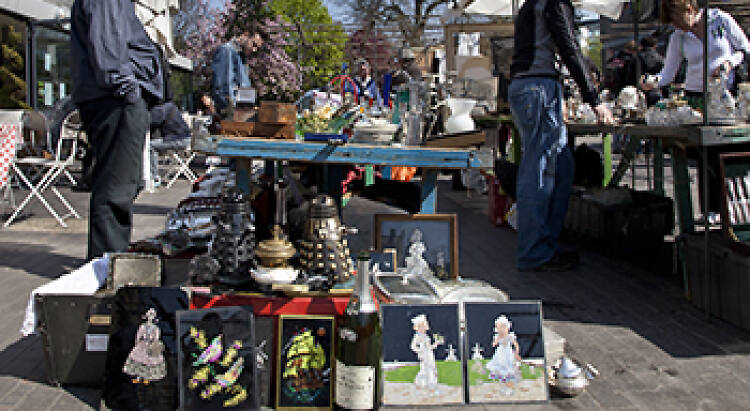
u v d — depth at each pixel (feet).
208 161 33.17
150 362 8.64
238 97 11.18
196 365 8.55
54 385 9.41
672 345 11.16
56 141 28.50
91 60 12.92
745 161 12.68
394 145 11.84
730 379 9.73
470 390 8.96
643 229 17.69
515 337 9.20
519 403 8.97
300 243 10.19
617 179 20.94
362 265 8.62
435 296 10.01
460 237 21.04
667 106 13.98
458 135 11.77
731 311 12.12
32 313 9.34
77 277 10.26
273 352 8.95
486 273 16.16
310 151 10.80
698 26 16.46
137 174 14.06
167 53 39.73
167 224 14.82
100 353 9.34
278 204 12.77
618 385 9.57
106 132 13.53
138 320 8.80
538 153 16.07
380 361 8.69
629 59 27.50
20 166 23.95
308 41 58.75
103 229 13.71
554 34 15.26
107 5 12.79
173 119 33.35
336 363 8.71
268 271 9.72
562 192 16.57
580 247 19.57
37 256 17.01
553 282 15.26
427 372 8.91
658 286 14.92
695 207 23.97
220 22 56.08
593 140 59.62
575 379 9.18
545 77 15.87
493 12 32.27
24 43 35.63
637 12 23.97
